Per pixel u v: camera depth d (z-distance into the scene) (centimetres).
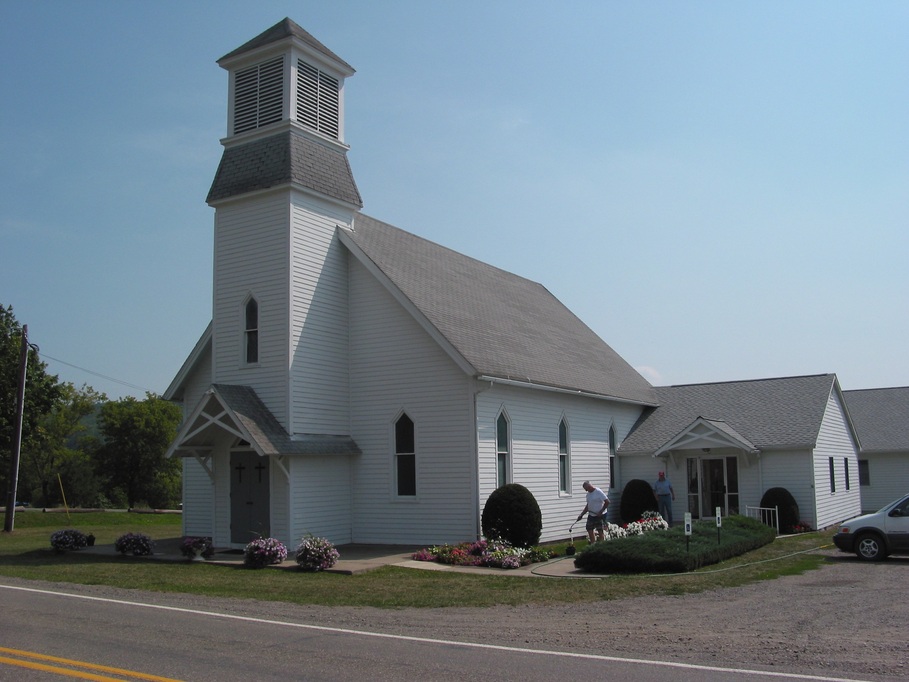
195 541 2061
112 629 1096
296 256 2316
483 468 2294
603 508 2228
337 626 1145
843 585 1562
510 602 1407
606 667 877
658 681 813
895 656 939
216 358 2391
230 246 2408
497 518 2192
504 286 3466
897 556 2097
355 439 2450
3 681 809
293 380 2258
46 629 1095
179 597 1446
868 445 4122
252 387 2308
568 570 1845
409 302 2372
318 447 2288
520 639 1051
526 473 2531
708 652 966
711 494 3105
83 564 1980
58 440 7969
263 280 2331
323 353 2378
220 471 2350
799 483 2941
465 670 859
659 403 3622
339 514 2378
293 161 2334
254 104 2450
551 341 3161
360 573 1808
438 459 2319
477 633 1098
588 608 1341
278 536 2203
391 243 2798
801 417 3117
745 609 1303
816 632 1098
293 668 866
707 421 2995
